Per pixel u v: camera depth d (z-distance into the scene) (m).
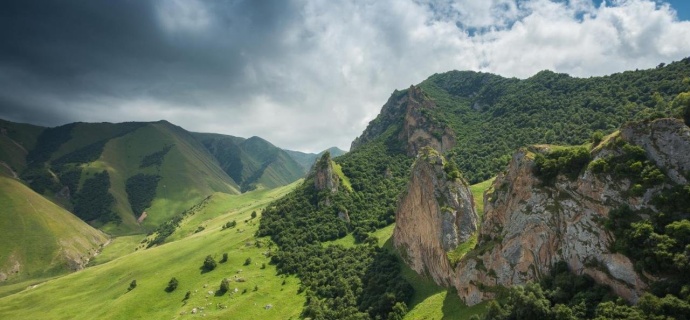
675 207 58.47
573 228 68.12
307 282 144.25
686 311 48.53
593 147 74.00
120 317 141.38
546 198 75.00
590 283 62.34
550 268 70.38
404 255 128.25
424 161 119.25
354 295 122.88
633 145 66.31
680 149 61.94
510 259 77.44
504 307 69.38
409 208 127.69
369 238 160.12
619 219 61.84
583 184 69.19
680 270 52.34
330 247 165.50
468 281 85.50
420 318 91.12
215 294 146.38
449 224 101.75
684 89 143.62
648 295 52.09
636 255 57.62
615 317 53.78
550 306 62.16
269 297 141.50
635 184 62.66
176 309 141.50
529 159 81.25
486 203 94.06
